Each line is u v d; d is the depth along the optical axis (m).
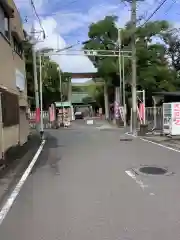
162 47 45.72
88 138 22.84
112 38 47.84
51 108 40.81
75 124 49.91
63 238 4.77
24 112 20.78
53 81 62.53
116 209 6.11
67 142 20.16
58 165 11.34
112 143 18.83
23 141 19.64
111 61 45.56
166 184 8.09
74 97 84.81
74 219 5.60
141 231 5.00
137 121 28.67
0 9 13.91
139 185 8.01
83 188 7.79
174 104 20.38
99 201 6.66
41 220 5.59
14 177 9.39
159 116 26.36
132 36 27.00
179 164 11.06
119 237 4.77
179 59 53.41
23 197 7.12
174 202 6.53
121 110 41.03
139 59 43.06
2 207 6.41
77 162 11.88
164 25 43.56
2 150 11.93
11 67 16.23
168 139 19.94
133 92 27.19
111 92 57.00
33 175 9.62
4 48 14.23
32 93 43.19
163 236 4.78
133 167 10.53
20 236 4.89
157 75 43.06
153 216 5.70
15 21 18.39
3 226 5.34
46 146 18.00
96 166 10.88
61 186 8.05
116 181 8.49
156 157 12.78
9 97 14.69
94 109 89.38
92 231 5.03
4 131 13.01
